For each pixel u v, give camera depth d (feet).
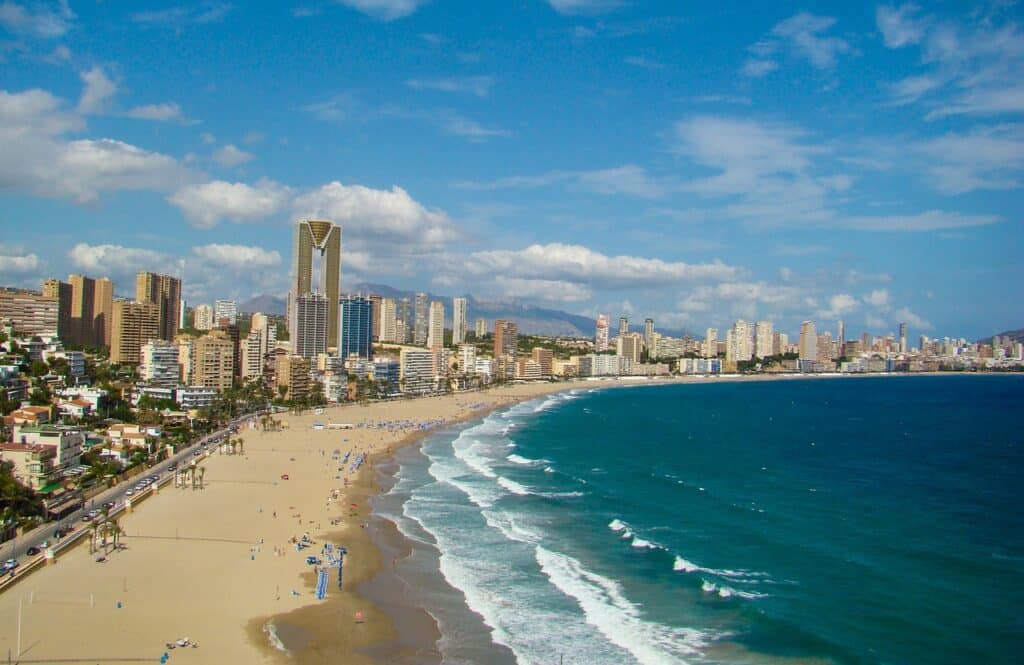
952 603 252.01
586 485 453.58
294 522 353.10
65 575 266.77
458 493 426.92
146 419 642.63
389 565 291.58
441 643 222.07
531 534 337.72
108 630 219.41
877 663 208.74
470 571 285.64
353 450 602.85
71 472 418.31
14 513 321.11
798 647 219.61
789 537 332.39
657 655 215.72
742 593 261.03
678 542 325.83
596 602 254.27
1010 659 211.00
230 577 270.67
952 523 359.66
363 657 211.20
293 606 245.45
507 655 215.31
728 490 442.91
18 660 198.08
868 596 258.78
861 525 355.15
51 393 648.38
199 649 209.67
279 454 568.82
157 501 390.63
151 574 270.67
